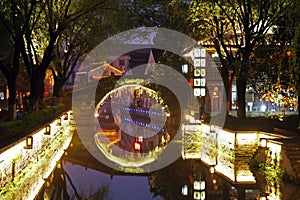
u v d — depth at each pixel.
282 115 23.61
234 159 18.39
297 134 18.62
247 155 18.62
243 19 20.42
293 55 15.39
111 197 13.08
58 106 30.94
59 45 31.92
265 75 22.02
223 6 21.47
